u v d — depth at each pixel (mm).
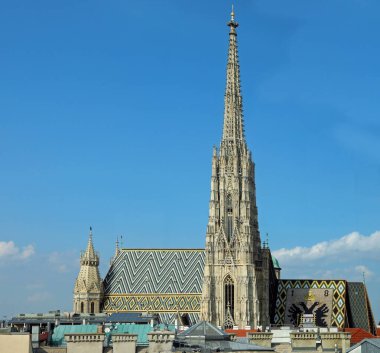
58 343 133750
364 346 109812
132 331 135750
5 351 94812
